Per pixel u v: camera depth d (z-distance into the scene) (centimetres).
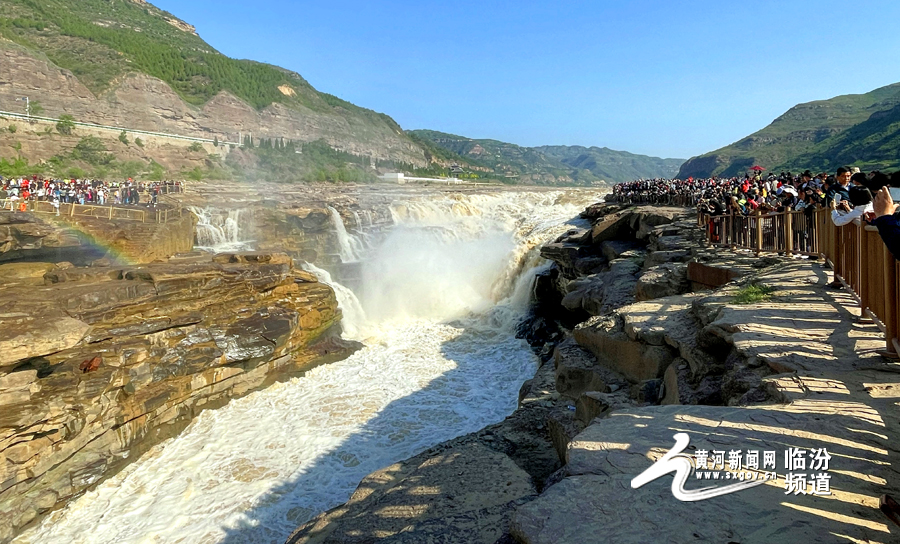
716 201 2036
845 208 880
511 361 2312
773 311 825
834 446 428
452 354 2428
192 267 1973
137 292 1725
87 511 1359
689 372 834
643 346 1041
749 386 615
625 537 348
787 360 622
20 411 1277
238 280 2059
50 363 1410
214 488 1427
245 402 1947
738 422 489
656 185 3862
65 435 1377
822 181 1302
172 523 1291
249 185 6238
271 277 2198
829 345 649
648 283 1540
